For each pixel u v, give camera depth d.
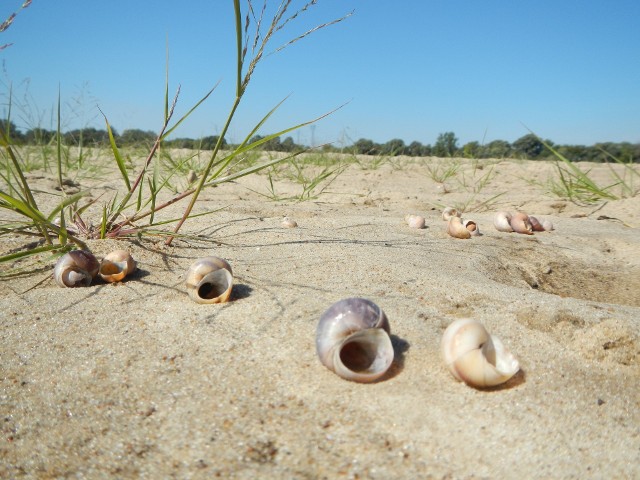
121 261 0.29
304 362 0.20
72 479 0.16
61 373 0.20
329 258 0.33
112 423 0.18
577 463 0.16
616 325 0.23
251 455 0.16
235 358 0.21
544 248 0.43
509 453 0.16
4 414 0.18
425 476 0.15
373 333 0.19
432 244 0.40
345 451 0.16
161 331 0.23
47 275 0.30
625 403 0.19
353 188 0.77
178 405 0.18
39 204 0.49
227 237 0.38
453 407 0.18
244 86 0.29
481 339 0.19
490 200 0.67
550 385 0.20
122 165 0.34
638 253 0.44
